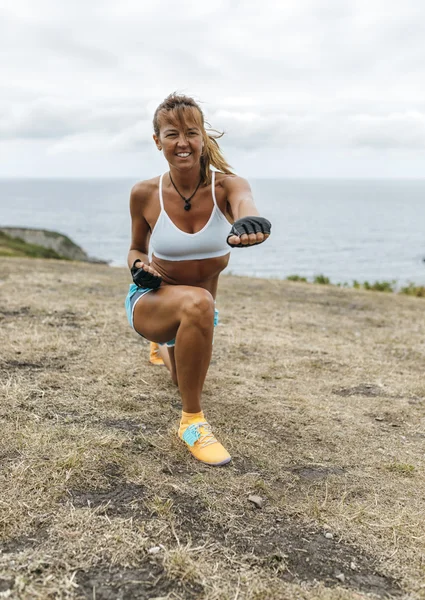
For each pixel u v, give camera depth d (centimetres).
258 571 190
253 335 517
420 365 461
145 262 308
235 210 260
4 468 239
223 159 280
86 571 183
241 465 265
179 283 297
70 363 385
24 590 171
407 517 231
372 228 16138
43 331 462
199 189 279
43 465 243
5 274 794
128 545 196
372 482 259
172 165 270
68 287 712
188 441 270
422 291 1283
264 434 302
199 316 256
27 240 4209
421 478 266
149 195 291
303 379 402
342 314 680
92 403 320
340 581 190
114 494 229
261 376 400
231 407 334
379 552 207
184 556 191
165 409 321
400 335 570
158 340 284
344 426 321
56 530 201
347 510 233
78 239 10775
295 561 198
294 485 251
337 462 277
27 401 313
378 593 185
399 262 7950
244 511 227
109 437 274
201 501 230
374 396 379
